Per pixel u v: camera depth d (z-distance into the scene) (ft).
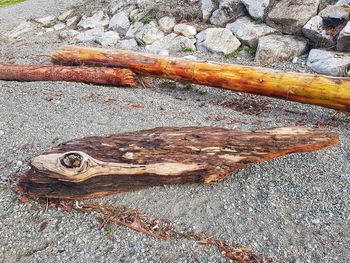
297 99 7.15
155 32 11.44
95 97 7.59
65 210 4.69
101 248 4.27
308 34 9.46
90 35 12.64
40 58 11.04
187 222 4.52
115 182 4.70
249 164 5.25
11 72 8.84
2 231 4.51
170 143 4.75
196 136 4.84
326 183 5.04
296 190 4.95
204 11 11.47
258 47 9.55
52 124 6.51
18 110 7.09
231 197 4.85
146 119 6.63
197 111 7.15
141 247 4.26
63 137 6.08
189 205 4.72
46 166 4.41
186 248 4.23
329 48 9.10
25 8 16.97
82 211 4.66
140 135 4.88
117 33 12.26
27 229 4.51
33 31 14.10
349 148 5.78
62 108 7.08
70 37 12.96
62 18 14.65
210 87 8.61
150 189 4.90
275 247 4.25
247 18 10.71
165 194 4.85
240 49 10.10
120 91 8.04
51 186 4.61
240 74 7.60
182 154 4.75
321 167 5.31
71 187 4.59
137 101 7.49
